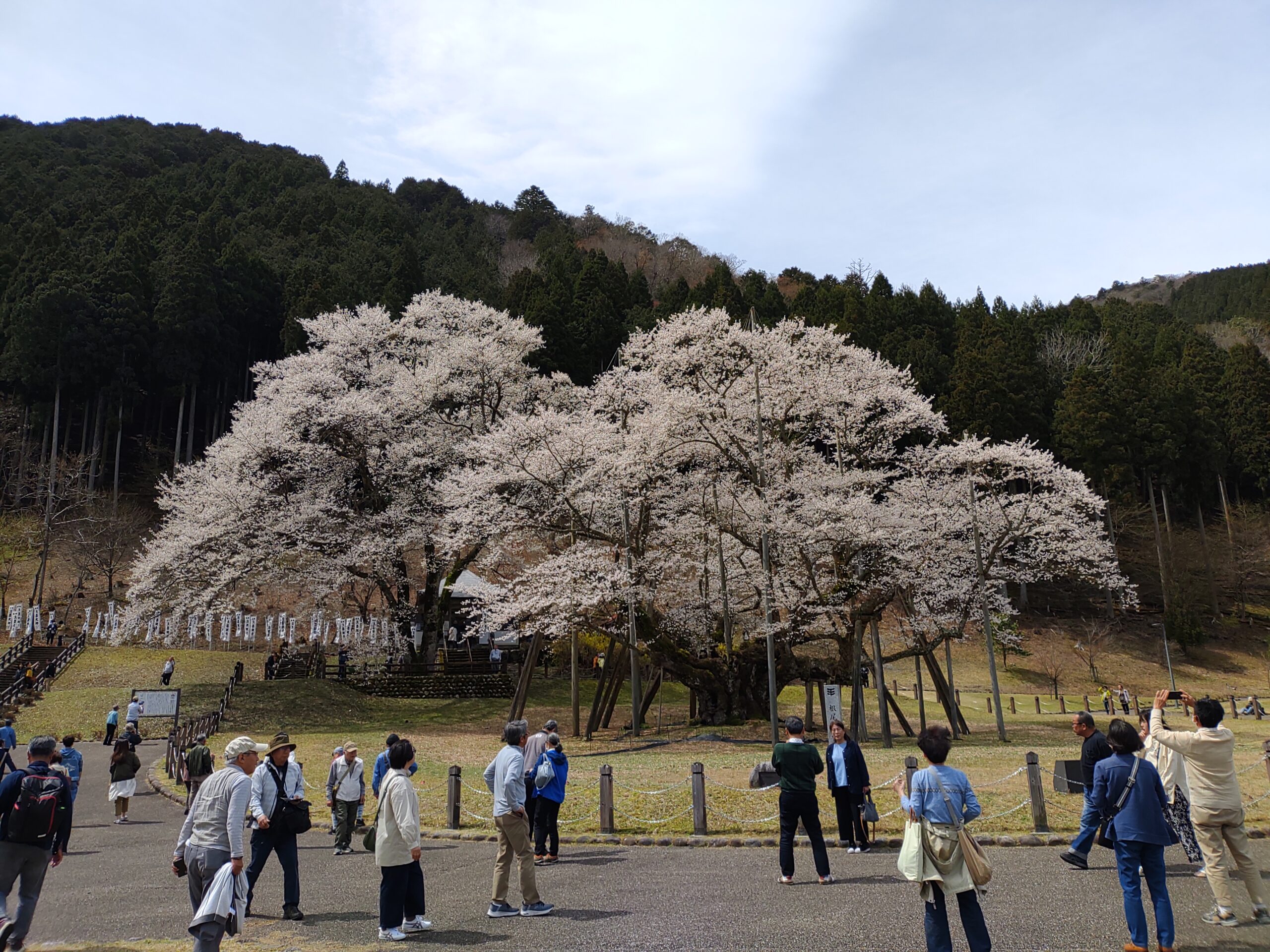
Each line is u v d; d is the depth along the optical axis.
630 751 20.08
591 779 14.51
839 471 24.39
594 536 24.17
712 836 10.48
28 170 87.94
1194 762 6.76
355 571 32.47
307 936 6.86
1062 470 24.95
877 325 60.66
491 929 6.86
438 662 36.31
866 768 9.89
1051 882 7.89
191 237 66.69
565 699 34.03
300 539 30.59
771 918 6.83
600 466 22.78
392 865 6.62
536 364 50.06
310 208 92.94
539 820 9.60
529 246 119.75
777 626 23.36
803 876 8.41
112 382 54.84
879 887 7.82
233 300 63.56
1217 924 6.51
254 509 30.31
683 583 26.28
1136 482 51.47
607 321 58.59
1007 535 25.05
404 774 6.96
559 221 136.00
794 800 8.05
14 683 30.48
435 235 108.88
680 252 123.50
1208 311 108.12
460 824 12.03
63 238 64.56
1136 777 5.98
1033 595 53.97
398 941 6.55
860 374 25.89
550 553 28.52
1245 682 43.06
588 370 56.03
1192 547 52.00
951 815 5.41
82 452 53.56
